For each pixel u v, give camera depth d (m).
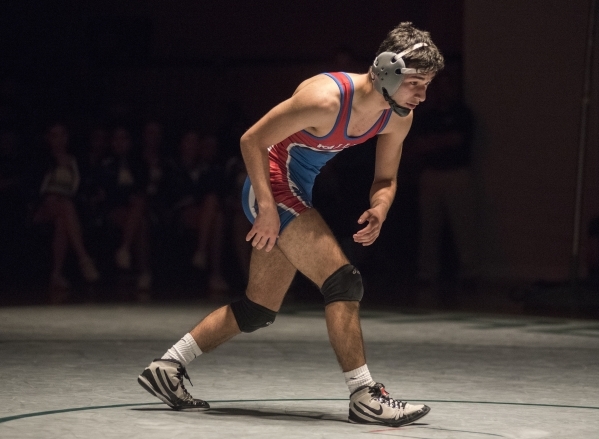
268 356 13.94
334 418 9.58
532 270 27.86
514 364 13.49
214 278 25.61
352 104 9.36
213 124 32.97
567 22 27.42
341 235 24.39
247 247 26.33
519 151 27.94
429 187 27.19
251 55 34.03
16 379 11.66
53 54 33.84
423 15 32.03
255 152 9.36
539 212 27.75
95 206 26.17
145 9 34.31
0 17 33.62
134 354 13.98
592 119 27.09
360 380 9.34
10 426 8.93
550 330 17.56
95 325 17.45
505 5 27.97
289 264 9.91
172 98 33.34
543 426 9.29
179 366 9.89
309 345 15.16
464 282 27.42
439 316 19.70
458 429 9.11
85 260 25.78
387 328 17.61
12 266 28.05
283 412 9.86
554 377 12.41
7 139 26.64
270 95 32.91
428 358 13.98
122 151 26.34
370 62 32.22
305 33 33.59
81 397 10.53
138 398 10.52
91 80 33.44
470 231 27.62
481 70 28.23
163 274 28.91
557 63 27.48
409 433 8.88
